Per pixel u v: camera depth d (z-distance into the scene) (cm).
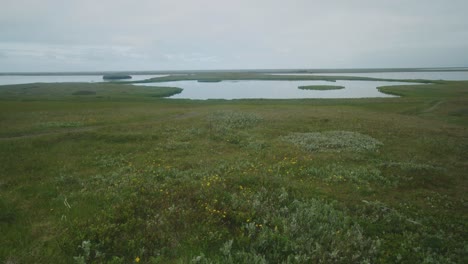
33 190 1019
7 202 891
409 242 700
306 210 815
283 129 2491
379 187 1142
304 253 600
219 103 5459
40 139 1864
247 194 939
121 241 642
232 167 1338
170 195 916
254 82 16125
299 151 1714
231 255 600
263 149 1769
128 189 1001
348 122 2811
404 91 7850
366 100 5712
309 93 9194
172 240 649
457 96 6184
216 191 944
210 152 1698
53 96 7319
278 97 8156
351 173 1273
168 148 1777
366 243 669
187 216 752
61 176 1174
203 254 581
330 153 1675
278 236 653
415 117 3434
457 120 3275
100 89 9969
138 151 1717
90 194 959
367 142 1961
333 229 719
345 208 890
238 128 2536
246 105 4853
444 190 1148
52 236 681
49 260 583
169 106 4556
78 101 5459
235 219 754
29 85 11962
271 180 1098
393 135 2253
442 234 766
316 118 3045
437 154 1730
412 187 1164
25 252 609
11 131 2189
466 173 1366
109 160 1487
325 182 1174
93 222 736
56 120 2825
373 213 866
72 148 1728
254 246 630
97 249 613
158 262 575
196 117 3088
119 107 4309
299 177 1243
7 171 1261
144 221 738
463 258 649
